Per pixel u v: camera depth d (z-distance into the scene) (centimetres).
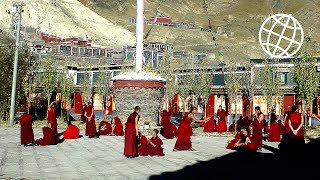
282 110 4050
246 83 4300
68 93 4606
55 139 2120
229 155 1764
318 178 1234
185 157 1686
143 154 1700
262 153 1842
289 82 4203
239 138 1936
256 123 1906
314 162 1581
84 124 3709
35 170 1330
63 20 18562
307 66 3431
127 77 2344
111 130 2680
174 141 2353
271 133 2400
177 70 5078
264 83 4041
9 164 1446
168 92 4644
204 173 1307
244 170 1376
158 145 1716
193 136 2745
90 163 1497
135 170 1353
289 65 4203
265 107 4216
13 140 2281
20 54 3919
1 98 3797
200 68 4891
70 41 11688
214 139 2522
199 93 4597
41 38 13075
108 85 4778
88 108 2503
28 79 4469
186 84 4825
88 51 10831
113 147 2020
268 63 4266
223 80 4747
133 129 1659
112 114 4797
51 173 1277
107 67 5428
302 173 1323
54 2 19900
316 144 2281
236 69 4531
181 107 4859
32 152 1789
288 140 1731
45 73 4472
